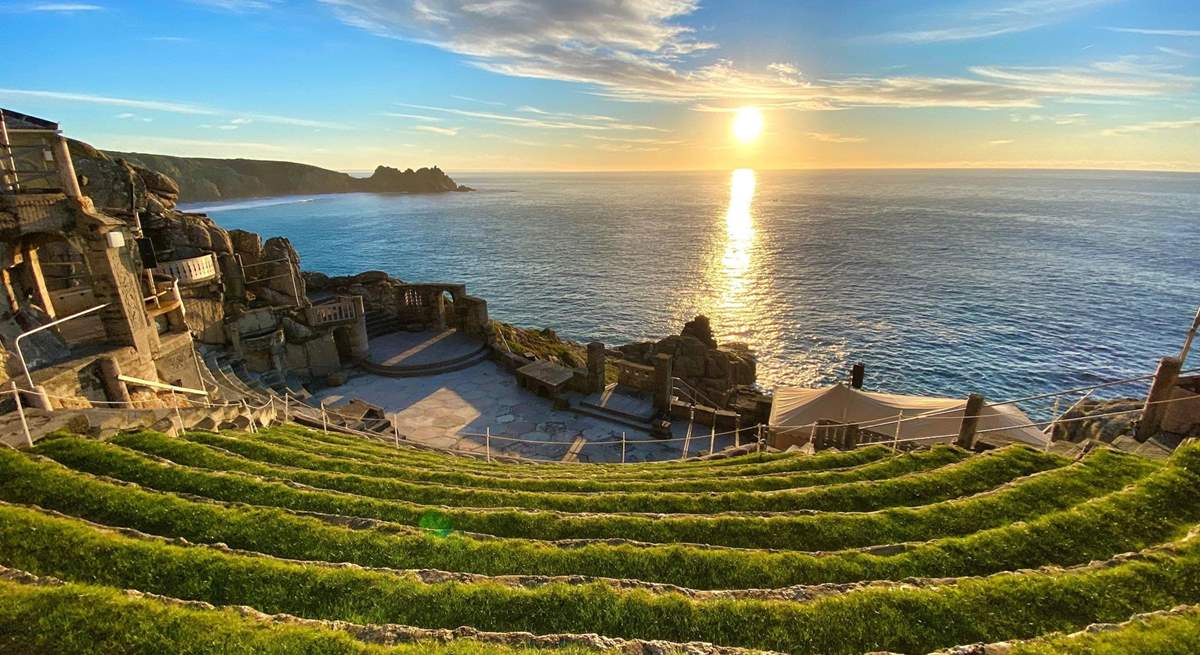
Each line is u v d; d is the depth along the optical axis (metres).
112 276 15.55
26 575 6.56
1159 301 72.62
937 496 11.63
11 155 15.21
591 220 190.38
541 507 11.34
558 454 20.61
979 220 178.50
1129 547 8.73
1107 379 49.00
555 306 78.06
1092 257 105.75
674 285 89.12
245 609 6.34
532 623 6.75
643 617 6.82
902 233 147.12
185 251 25.62
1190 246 117.56
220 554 7.53
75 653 5.54
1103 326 62.84
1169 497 9.73
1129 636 6.11
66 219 14.84
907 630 6.69
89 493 9.01
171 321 19.42
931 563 8.40
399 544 8.55
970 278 89.00
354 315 28.05
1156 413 13.83
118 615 5.97
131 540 7.61
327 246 129.88
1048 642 6.06
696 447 21.38
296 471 11.77
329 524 8.93
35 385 12.52
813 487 12.02
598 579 7.55
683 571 8.21
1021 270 94.56
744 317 70.56
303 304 28.14
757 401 24.02
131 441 11.82
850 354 56.34
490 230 160.50
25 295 16.97
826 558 8.50
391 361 28.41
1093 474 11.30
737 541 9.54
